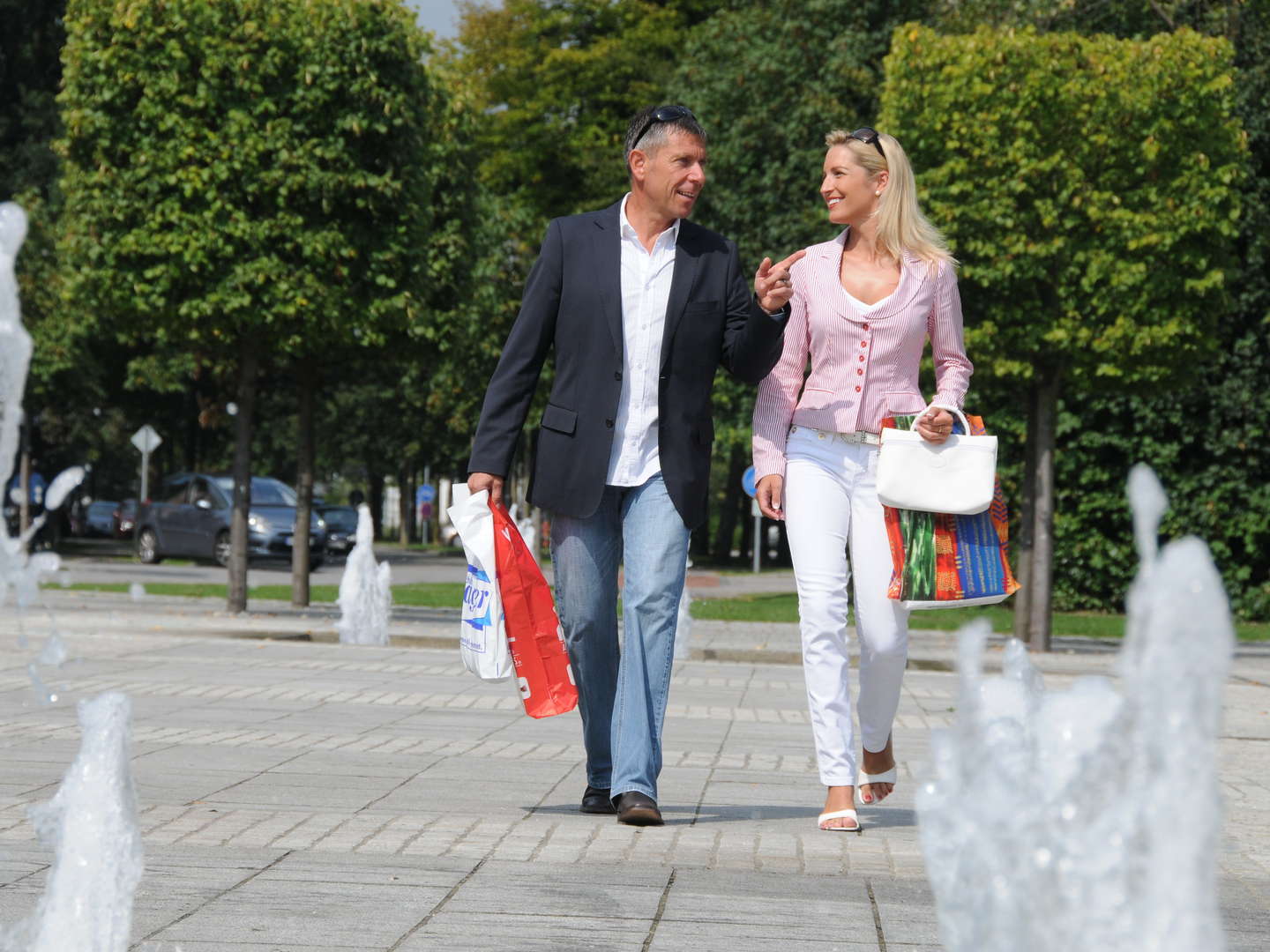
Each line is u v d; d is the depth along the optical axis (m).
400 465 87.00
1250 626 31.02
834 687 7.21
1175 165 21.91
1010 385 23.91
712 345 7.36
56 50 53.00
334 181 23.31
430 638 21.20
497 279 42.25
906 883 5.91
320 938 4.84
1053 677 18.39
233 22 23.16
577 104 59.59
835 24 42.00
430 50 24.70
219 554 46.38
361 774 8.79
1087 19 31.59
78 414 57.78
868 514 7.24
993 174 21.95
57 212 50.75
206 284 23.70
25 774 8.36
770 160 42.28
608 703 7.54
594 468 7.21
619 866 6.17
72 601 27.58
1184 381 23.11
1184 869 2.04
